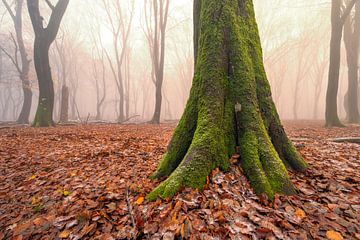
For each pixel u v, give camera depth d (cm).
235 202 267
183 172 304
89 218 280
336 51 1267
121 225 261
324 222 232
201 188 291
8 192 382
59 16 1364
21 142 755
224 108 352
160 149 606
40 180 418
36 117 1371
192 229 231
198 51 394
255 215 245
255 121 339
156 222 251
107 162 498
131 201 307
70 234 258
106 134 972
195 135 338
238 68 357
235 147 343
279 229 224
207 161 311
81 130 1148
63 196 349
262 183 285
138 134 973
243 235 219
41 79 1364
